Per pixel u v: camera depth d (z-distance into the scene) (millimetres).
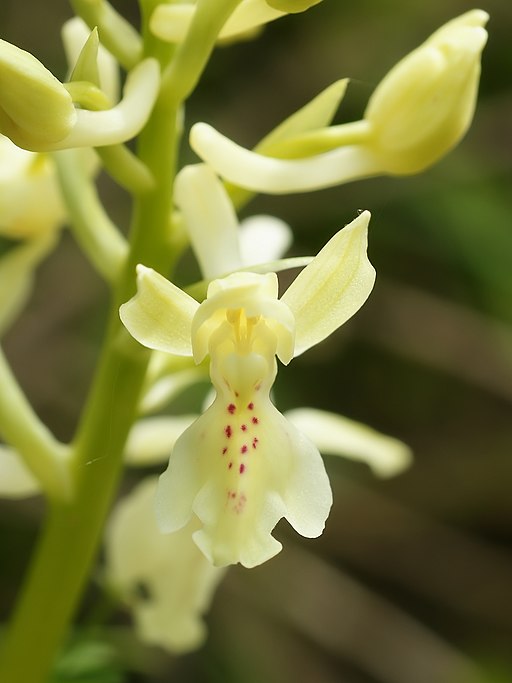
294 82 254
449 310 244
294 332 137
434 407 256
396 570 257
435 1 247
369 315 246
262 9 145
